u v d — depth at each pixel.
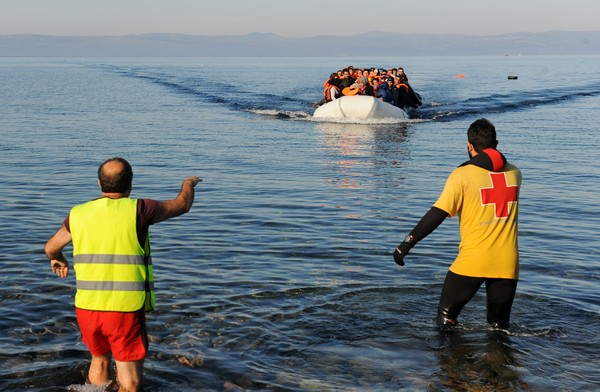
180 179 12.59
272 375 4.63
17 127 20.88
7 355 4.83
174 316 5.60
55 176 12.70
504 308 5.40
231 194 11.13
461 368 4.80
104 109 27.50
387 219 9.36
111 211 4.16
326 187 11.84
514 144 18.08
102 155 15.48
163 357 4.86
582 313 5.83
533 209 10.23
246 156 15.70
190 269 6.92
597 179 12.91
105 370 4.39
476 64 112.69
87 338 4.25
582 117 25.36
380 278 6.70
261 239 8.20
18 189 11.41
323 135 20.02
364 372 4.71
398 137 19.64
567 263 7.30
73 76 61.62
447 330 5.45
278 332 5.35
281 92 37.81
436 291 6.33
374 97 24.12
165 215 4.25
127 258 4.14
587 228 9.00
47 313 5.62
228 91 38.91
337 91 25.94
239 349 5.03
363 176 13.05
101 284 4.12
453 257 7.45
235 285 6.41
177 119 23.97
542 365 4.85
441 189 11.68
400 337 5.31
